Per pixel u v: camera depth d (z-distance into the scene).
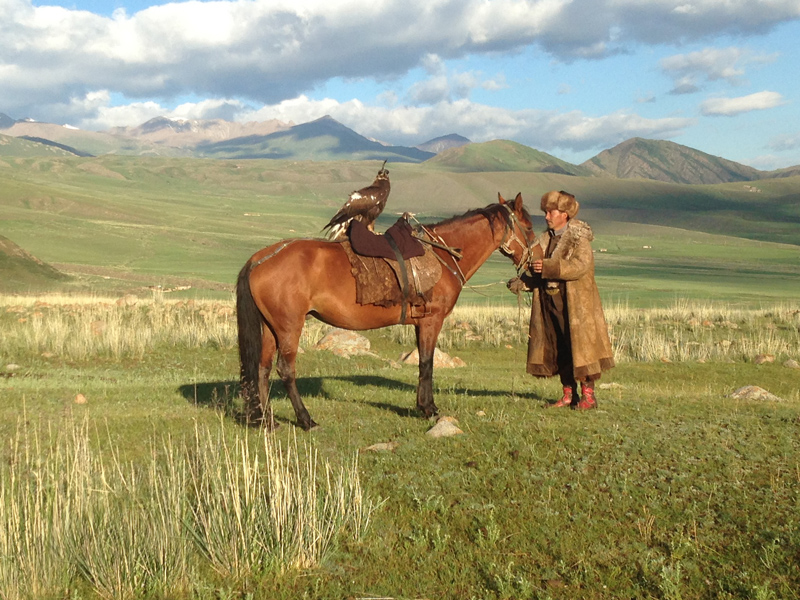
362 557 5.25
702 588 4.66
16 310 20.83
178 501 5.48
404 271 7.73
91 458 6.67
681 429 7.60
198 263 72.62
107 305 22.56
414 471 6.55
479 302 39.16
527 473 6.40
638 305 39.94
